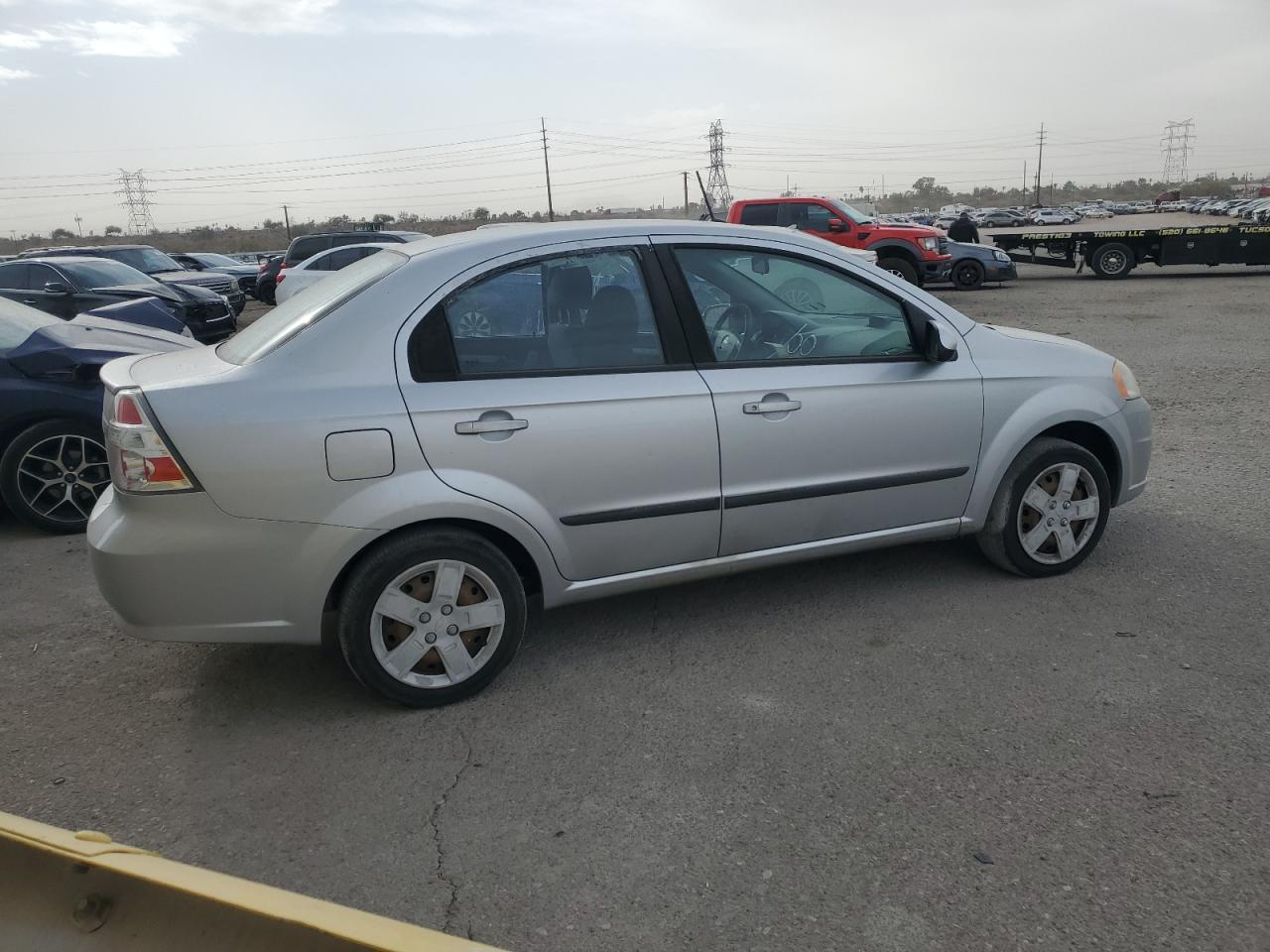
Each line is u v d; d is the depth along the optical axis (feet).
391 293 10.83
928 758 9.82
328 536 10.34
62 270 42.86
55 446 18.53
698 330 12.05
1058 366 14.05
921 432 13.04
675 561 12.16
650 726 10.67
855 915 7.66
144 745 10.69
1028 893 7.82
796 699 11.12
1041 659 11.80
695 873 8.25
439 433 10.60
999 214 234.17
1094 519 14.23
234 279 62.39
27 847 5.41
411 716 11.10
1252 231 66.64
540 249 11.48
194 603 10.24
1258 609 13.01
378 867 8.48
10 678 12.44
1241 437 22.59
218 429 9.98
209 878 5.20
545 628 13.30
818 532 12.81
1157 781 9.25
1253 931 7.32
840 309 12.94
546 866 8.41
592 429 11.26
